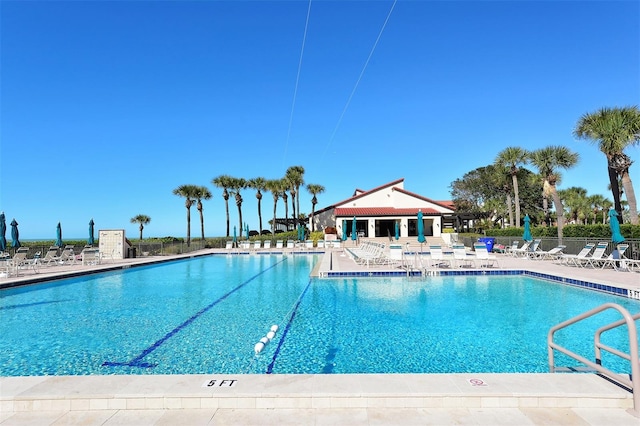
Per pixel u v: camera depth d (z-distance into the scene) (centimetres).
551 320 732
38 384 355
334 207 4228
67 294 1110
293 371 494
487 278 1302
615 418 306
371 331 673
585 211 5300
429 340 615
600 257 1377
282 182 4903
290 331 681
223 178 4934
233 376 369
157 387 346
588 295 977
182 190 4538
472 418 308
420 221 2425
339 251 2953
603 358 509
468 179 5766
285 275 1557
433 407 327
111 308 898
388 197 4206
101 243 2284
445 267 1478
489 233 3291
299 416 313
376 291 1084
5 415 323
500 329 675
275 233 4841
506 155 3269
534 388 339
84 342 626
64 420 313
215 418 312
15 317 812
